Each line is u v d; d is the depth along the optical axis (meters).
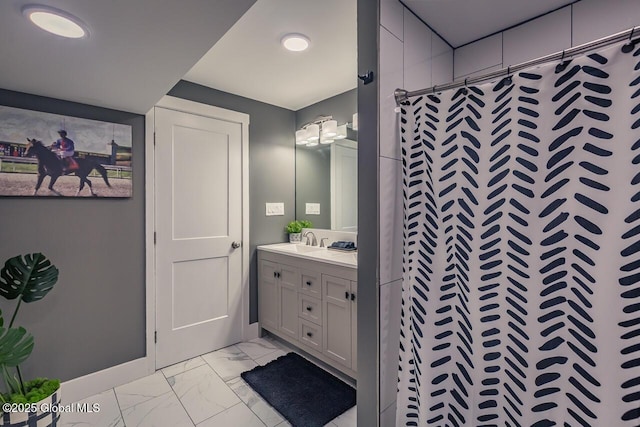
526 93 0.99
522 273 1.02
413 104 1.25
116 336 2.07
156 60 1.37
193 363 2.36
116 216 2.07
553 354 0.97
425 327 1.22
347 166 2.68
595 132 0.88
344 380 2.12
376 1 1.23
